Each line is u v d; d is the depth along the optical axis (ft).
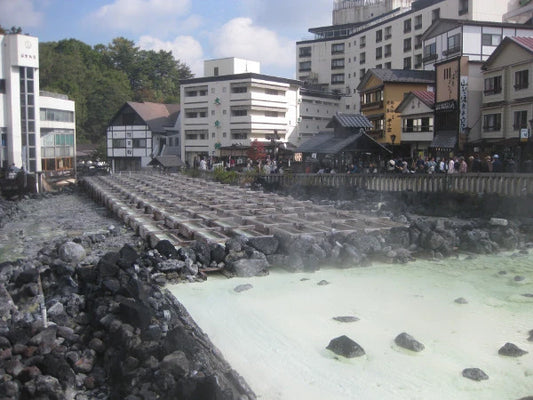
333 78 280.92
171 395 24.47
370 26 250.16
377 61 245.45
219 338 34.94
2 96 158.51
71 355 29.76
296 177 122.21
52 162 189.37
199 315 39.32
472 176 86.69
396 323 37.55
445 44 156.15
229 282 48.44
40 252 60.39
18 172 143.74
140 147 246.06
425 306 41.24
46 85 274.16
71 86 274.98
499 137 121.29
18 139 161.48
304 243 54.85
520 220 74.08
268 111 230.07
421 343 33.32
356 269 53.72
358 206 96.37
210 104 232.32
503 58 120.06
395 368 30.37
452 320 38.04
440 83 140.05
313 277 50.49
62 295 41.11
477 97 131.23
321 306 41.34
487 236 63.93
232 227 65.72
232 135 227.81
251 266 50.83
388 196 99.19
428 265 55.21
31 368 27.09
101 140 287.28
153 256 50.62
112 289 38.24
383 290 45.75
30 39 161.07
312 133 254.88
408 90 171.63
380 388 28.09
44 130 185.26
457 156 122.01
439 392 27.55
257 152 183.32
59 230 85.30
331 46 279.28
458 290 45.68
